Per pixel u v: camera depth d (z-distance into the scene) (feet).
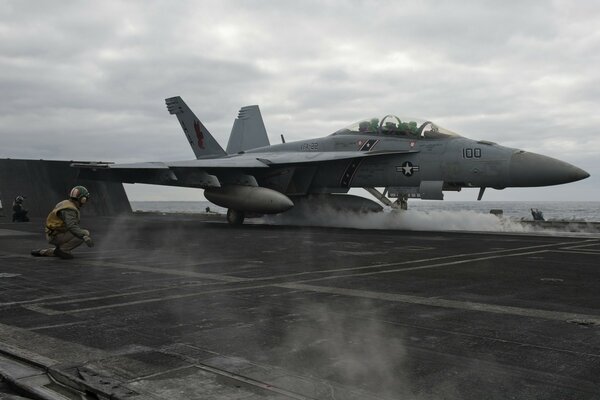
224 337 14.05
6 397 10.42
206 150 85.81
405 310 17.02
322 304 18.13
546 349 12.58
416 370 11.20
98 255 34.45
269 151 72.54
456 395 9.78
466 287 21.21
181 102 87.81
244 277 24.48
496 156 53.21
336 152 63.36
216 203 65.82
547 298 18.80
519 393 9.84
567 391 9.92
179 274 25.70
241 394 9.87
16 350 12.99
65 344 13.55
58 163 102.17
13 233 56.95
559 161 51.16
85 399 10.00
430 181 57.52
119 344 13.51
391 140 60.29
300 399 9.62
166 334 14.46
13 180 96.02
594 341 13.23
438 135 57.88
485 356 12.10
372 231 55.16
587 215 289.33
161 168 59.98
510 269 26.32
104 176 64.08
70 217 31.96
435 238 45.57
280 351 12.70
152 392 9.98
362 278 23.80
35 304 18.76
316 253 34.40
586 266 27.20
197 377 10.85
